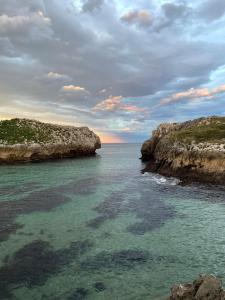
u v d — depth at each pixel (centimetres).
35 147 8800
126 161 9494
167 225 2855
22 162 8350
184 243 2411
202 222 2942
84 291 1720
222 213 3247
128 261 2095
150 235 2591
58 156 9525
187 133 6550
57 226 2817
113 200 3847
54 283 1803
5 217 3091
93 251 2258
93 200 3847
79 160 9438
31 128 10256
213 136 5775
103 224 2881
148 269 1981
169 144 6316
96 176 5919
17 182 5109
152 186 4766
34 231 2677
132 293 1702
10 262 2064
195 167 5106
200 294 1241
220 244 2388
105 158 10762
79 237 2539
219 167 4781
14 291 1717
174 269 1981
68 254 2202
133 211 3331
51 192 4306
